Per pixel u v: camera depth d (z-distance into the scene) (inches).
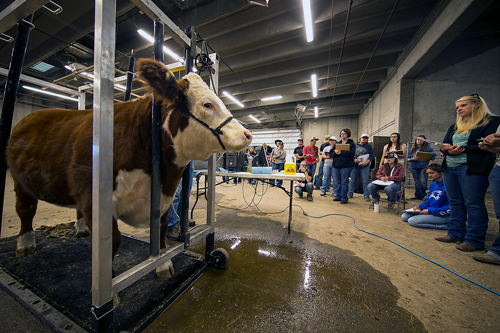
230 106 479.8
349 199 175.5
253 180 263.0
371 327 41.6
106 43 30.5
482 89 221.1
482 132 70.9
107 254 32.6
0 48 237.5
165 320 41.9
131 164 41.8
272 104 477.7
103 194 31.4
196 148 43.8
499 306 48.4
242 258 69.5
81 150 41.3
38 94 388.2
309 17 173.0
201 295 49.9
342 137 159.8
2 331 38.0
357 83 331.6
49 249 66.6
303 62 284.5
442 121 238.8
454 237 85.0
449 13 166.2
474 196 75.7
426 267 65.8
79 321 37.8
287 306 46.9
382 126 329.7
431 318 44.4
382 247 80.5
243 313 44.4
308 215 123.6
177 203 90.3
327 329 40.8
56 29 198.8
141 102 46.3
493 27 207.6
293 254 73.3
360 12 192.7
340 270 63.3
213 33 214.1
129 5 177.9
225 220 112.0
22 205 61.4
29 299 42.8
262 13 191.5
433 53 201.9
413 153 180.2
